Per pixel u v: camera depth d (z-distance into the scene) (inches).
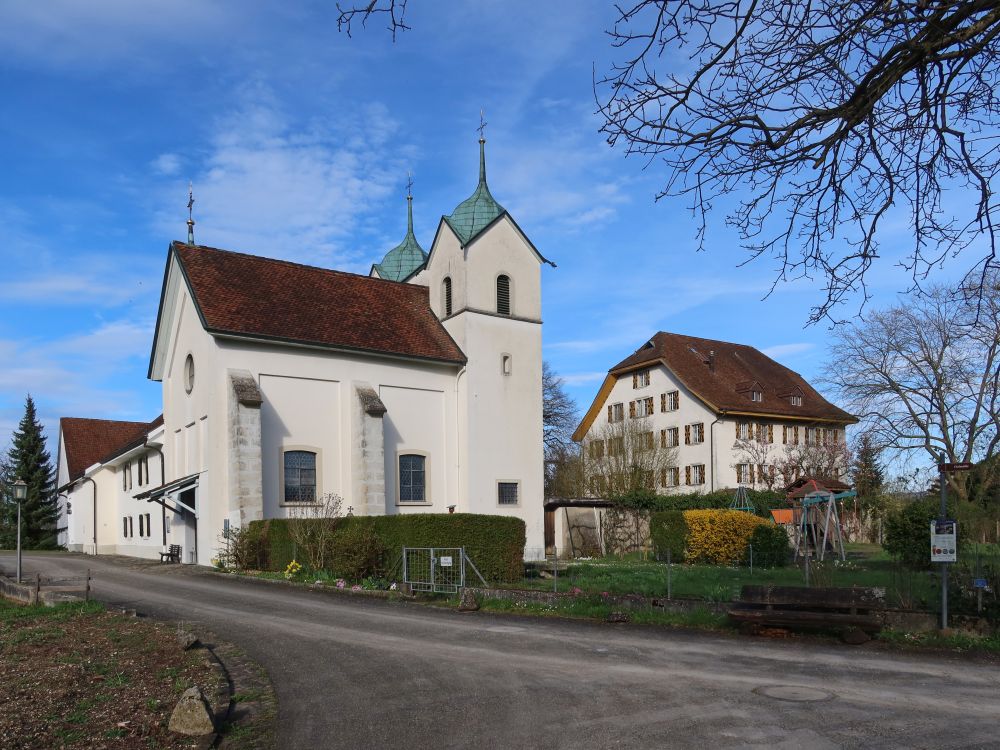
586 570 992.2
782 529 1132.5
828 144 303.0
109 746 283.3
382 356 1240.2
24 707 330.6
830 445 1900.8
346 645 482.0
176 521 1269.7
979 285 305.3
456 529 784.3
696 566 1104.8
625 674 386.3
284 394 1142.3
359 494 1159.0
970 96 295.0
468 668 409.1
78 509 1956.2
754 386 2036.2
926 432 1483.8
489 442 1348.4
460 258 1375.5
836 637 470.9
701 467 1964.8
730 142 314.7
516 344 1407.5
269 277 1258.6
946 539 457.7
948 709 313.0
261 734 304.8
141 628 534.9
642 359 2134.6
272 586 830.5
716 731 286.8
